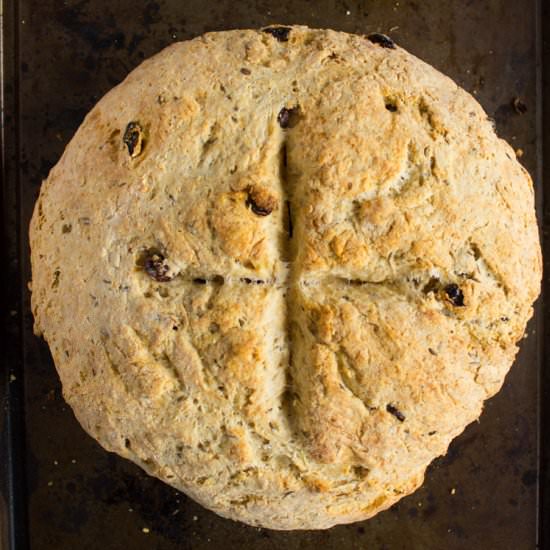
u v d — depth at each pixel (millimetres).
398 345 362
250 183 360
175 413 365
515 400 501
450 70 500
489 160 383
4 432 485
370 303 364
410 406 364
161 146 369
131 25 491
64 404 489
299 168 366
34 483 487
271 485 370
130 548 485
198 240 361
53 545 485
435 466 498
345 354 361
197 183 364
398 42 498
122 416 372
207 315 362
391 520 495
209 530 487
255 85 375
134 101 382
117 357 368
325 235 359
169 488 487
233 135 368
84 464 488
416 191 366
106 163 376
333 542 491
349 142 364
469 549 495
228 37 393
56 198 392
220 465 369
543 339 502
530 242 392
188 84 377
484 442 500
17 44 492
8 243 491
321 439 362
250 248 358
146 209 365
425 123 379
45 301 393
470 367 375
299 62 380
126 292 366
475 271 370
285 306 368
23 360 490
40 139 491
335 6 495
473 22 500
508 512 498
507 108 502
